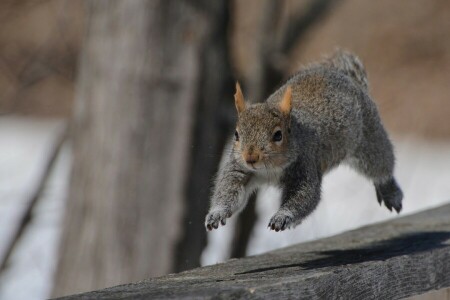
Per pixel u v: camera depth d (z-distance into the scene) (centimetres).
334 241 777
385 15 2733
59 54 1734
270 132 705
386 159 840
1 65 2034
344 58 854
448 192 1942
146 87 1216
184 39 1218
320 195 755
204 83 1225
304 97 770
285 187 733
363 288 604
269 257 703
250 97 1316
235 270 633
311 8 1332
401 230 821
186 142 1221
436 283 685
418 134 2362
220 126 1243
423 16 2788
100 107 1237
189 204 1229
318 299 559
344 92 790
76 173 1262
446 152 2262
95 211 1241
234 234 1403
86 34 1267
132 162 1223
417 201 1886
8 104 1994
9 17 1952
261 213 1384
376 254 694
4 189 1981
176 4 1218
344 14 2689
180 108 1220
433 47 2705
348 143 789
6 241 1667
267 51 1318
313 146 745
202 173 1234
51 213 1556
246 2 1930
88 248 1244
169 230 1223
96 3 1242
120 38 1223
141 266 1228
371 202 1606
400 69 2620
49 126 2659
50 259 1571
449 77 2592
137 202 1226
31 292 1495
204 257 1413
